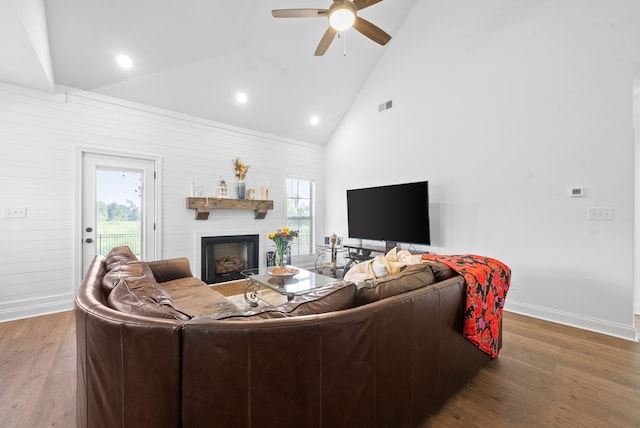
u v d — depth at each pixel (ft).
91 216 11.46
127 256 8.43
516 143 10.64
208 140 14.53
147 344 3.13
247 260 16.39
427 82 13.52
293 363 3.31
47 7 8.87
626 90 8.43
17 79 9.62
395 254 7.52
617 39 8.57
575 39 9.32
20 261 10.06
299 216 18.79
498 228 11.12
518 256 10.61
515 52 10.66
